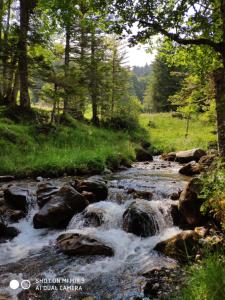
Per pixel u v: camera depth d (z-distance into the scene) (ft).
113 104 111.96
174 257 21.95
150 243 25.67
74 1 29.89
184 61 38.52
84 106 108.37
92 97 104.68
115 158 56.29
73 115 98.89
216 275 14.82
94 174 49.11
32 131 67.46
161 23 27.14
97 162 51.31
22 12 73.20
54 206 29.81
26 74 74.54
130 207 28.68
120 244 25.73
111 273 21.07
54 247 25.43
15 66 74.18
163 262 21.57
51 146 64.54
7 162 49.11
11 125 65.41
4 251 25.14
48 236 28.02
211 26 29.35
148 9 26.99
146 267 21.27
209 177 22.21
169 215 28.91
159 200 33.04
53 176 46.55
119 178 45.06
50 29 32.99
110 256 23.41
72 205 30.66
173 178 44.83
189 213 26.58
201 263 18.17
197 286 15.34
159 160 71.56
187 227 26.61
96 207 30.99
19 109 75.10
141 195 33.94
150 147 90.12
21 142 60.54
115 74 113.29
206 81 40.93
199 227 24.84
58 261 23.07
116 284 19.62
